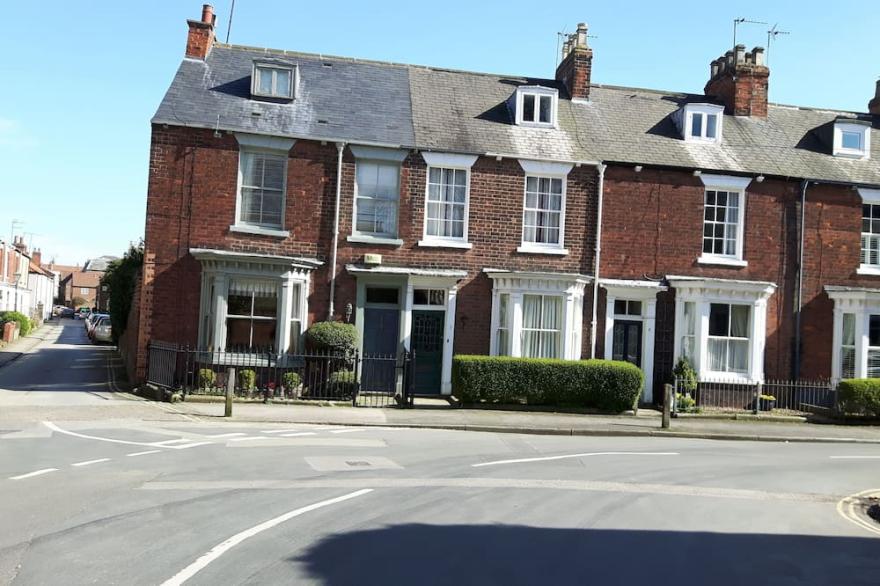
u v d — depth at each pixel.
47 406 17.41
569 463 13.00
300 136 20.73
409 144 21.30
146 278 20.03
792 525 9.51
